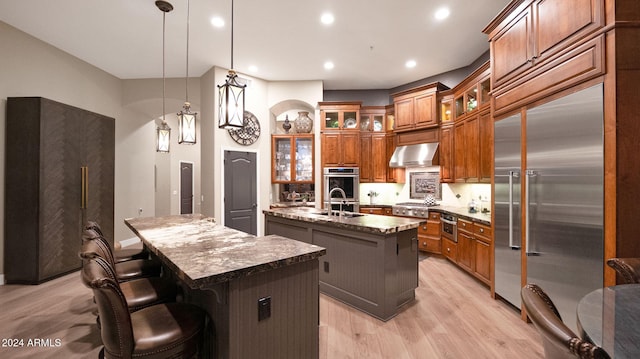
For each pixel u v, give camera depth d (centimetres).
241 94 241
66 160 391
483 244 338
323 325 255
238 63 487
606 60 181
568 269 207
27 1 317
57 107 379
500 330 245
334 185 559
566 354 67
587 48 192
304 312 162
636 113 175
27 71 388
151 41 410
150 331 129
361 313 278
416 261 304
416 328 249
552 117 221
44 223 364
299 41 410
